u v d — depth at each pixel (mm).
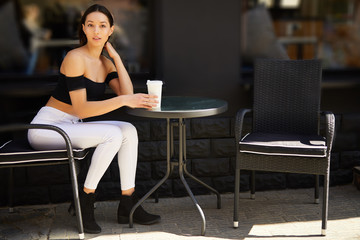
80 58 2668
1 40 3764
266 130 3172
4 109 3244
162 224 2955
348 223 2936
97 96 2873
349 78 3689
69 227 2922
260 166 2762
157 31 3375
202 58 3406
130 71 3465
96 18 2709
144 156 3404
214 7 3354
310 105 3080
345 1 3914
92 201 2830
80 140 2740
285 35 3816
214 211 3174
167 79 3396
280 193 3537
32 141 2709
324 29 3887
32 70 3803
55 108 2812
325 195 2695
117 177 3402
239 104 3506
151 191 2920
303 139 2871
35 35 3883
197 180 3104
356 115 3615
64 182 3346
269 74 3141
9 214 3160
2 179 3271
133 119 3398
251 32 3713
